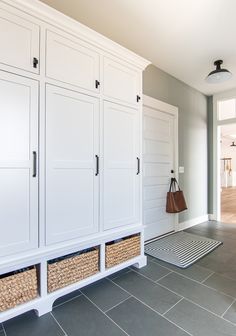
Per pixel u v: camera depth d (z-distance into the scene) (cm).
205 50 274
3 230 140
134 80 224
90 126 185
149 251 270
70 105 172
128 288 188
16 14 145
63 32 167
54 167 163
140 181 230
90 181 185
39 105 155
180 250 272
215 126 435
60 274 165
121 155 210
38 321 148
